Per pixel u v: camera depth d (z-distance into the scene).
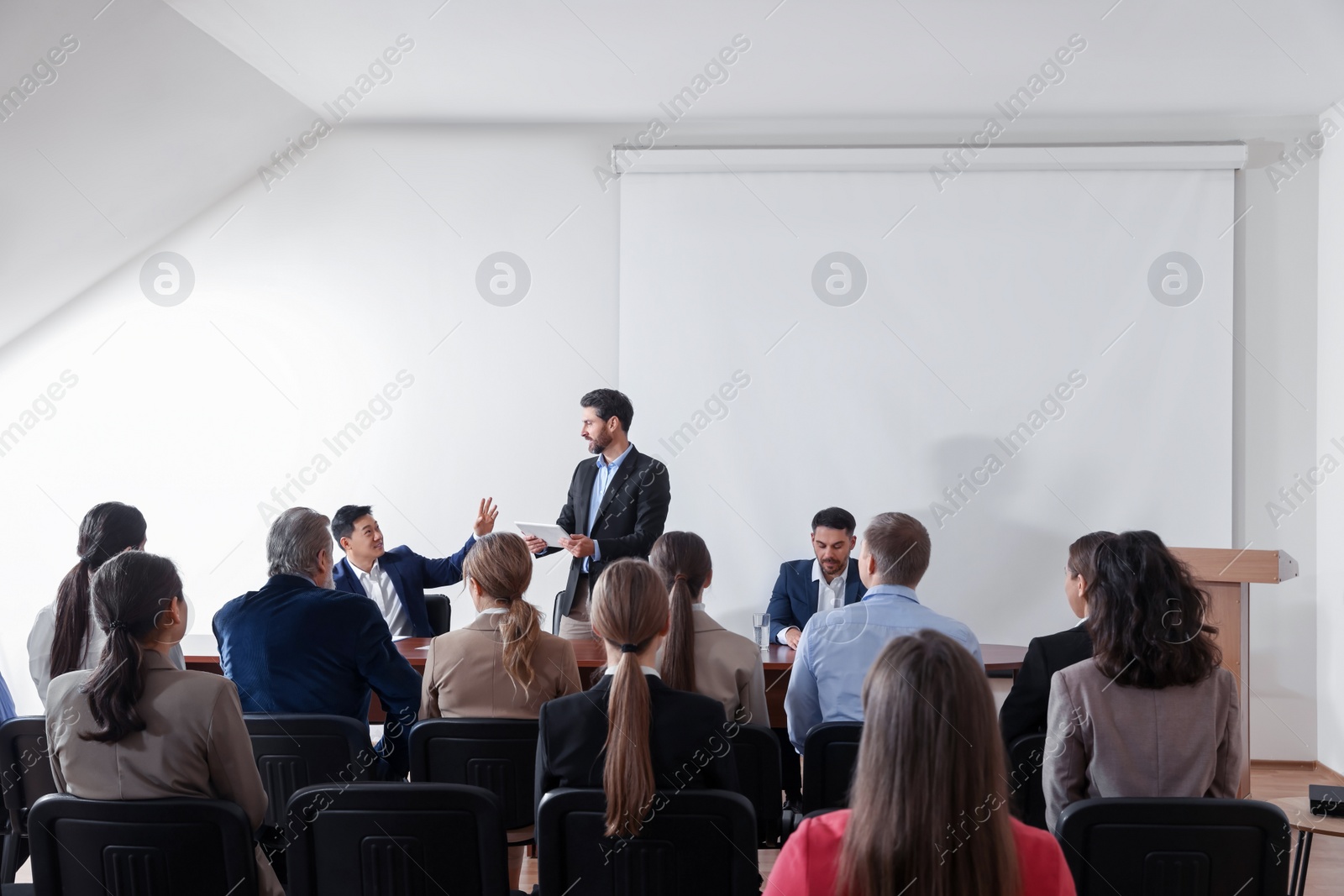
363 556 4.21
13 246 4.45
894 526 2.71
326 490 5.21
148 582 2.06
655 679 2.00
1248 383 5.07
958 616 5.12
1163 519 5.04
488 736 2.48
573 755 2.00
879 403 5.15
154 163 4.59
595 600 2.00
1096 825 1.79
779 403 5.17
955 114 5.11
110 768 2.03
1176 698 1.93
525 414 5.22
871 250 5.15
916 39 4.29
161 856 1.96
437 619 4.44
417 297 5.22
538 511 5.21
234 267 5.20
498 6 4.01
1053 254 5.09
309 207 5.22
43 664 2.81
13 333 5.05
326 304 5.22
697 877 1.92
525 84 4.77
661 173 5.18
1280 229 5.06
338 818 1.94
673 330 5.18
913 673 1.16
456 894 1.95
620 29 4.23
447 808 1.93
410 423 5.23
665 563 2.64
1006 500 5.11
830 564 4.20
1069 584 2.32
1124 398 5.07
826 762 2.46
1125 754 1.93
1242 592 3.77
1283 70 4.53
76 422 5.16
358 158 5.22
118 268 5.15
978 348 5.12
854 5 4.00
